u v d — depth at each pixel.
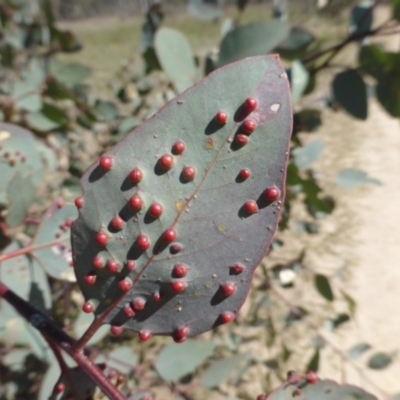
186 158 0.10
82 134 0.41
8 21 0.41
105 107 0.36
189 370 0.21
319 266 0.59
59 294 0.30
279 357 0.38
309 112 0.24
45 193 0.36
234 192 0.10
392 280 0.59
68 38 0.40
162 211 0.10
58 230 0.18
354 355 0.29
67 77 0.31
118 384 0.16
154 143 0.10
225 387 0.36
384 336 0.50
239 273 0.10
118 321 0.11
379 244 0.65
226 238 0.10
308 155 0.27
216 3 0.30
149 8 0.32
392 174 0.83
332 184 0.78
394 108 0.20
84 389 0.13
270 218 0.10
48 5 0.38
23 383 0.28
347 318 0.34
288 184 0.23
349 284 0.58
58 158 0.35
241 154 0.10
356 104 0.20
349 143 0.93
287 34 0.20
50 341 0.13
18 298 0.13
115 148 0.10
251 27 0.20
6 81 0.41
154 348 0.38
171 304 0.11
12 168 0.22
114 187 0.10
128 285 0.11
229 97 0.10
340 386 0.12
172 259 0.11
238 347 0.37
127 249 0.11
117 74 0.58
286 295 0.51
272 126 0.10
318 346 0.30
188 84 0.21
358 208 0.73
